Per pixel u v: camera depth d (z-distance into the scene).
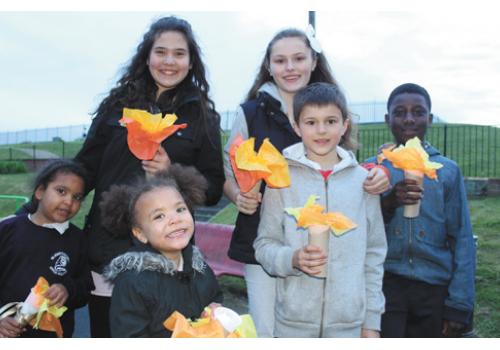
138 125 2.30
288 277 2.50
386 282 2.89
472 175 10.81
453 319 2.78
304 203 2.50
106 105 2.84
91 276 2.73
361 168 2.63
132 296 2.00
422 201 2.87
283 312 2.51
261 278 2.67
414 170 2.48
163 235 2.09
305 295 2.44
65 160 2.88
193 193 2.39
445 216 2.90
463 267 2.81
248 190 2.29
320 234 2.15
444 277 2.85
